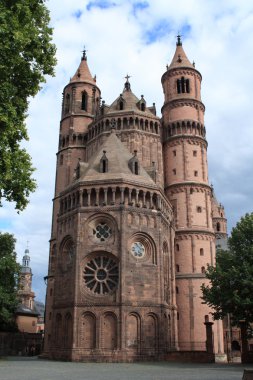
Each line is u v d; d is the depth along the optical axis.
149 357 53.47
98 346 52.72
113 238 57.41
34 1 31.98
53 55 33.09
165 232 64.56
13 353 88.56
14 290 71.88
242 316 50.84
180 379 29.36
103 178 60.31
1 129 28.38
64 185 81.31
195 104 84.06
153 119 80.56
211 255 74.69
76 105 87.38
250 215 57.59
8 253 70.50
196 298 70.62
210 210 78.56
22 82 31.58
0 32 27.08
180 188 77.44
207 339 56.84
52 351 57.44
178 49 90.12
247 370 22.98
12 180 30.98
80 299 55.25
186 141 80.69
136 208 59.34
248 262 53.06
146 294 56.00
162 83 89.94
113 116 79.12
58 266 60.66
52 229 79.88
